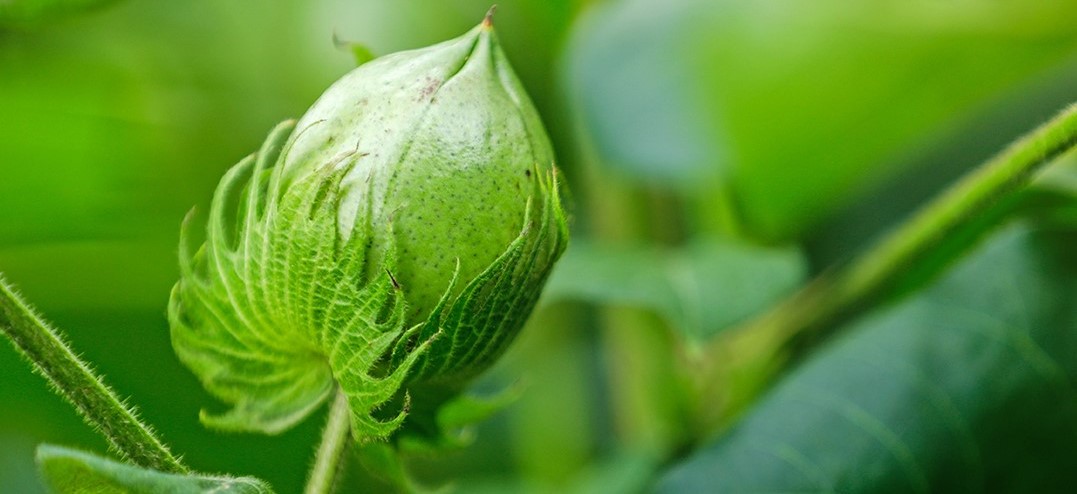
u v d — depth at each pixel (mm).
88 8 348
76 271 405
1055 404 375
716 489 372
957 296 387
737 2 412
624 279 387
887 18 405
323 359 293
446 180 279
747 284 386
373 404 282
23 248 402
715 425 405
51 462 256
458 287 282
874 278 380
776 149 415
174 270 413
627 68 419
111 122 413
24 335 280
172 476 264
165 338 407
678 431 408
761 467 374
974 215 360
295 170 281
